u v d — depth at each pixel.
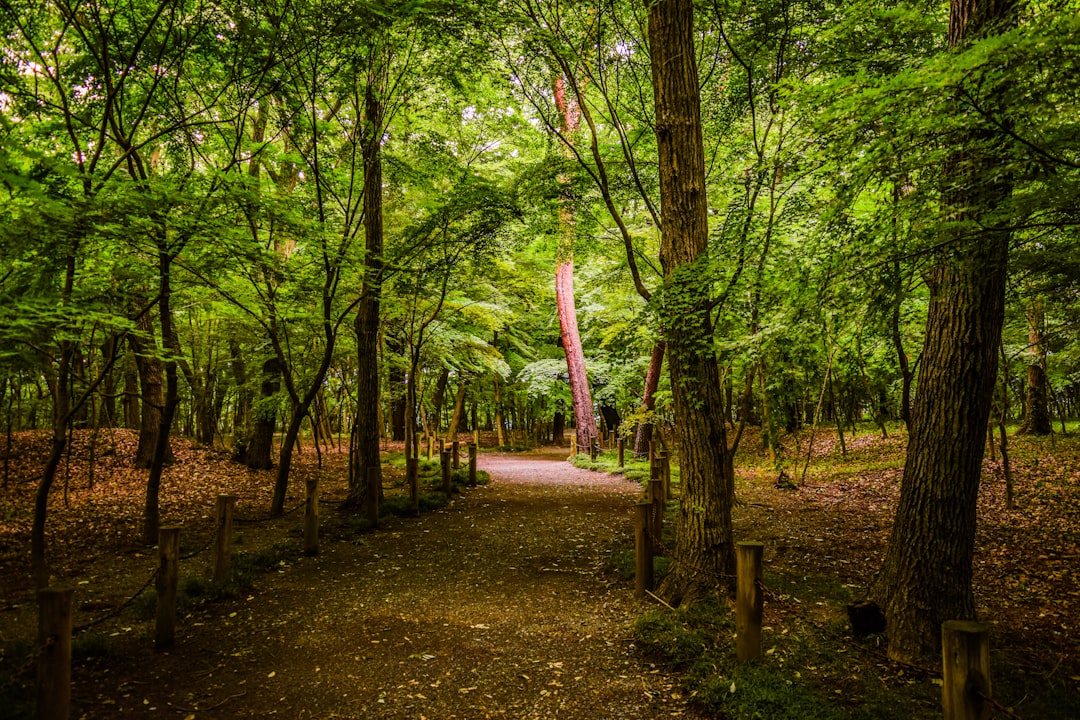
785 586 5.57
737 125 7.88
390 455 19.28
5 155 4.05
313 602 5.40
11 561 6.36
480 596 5.60
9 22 6.02
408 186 10.96
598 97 9.54
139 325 7.36
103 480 11.24
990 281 3.85
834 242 3.91
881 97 2.76
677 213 5.36
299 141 9.27
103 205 4.75
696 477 5.18
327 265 7.84
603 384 22.89
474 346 17.67
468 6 6.34
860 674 3.80
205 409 16.73
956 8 3.93
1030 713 3.40
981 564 6.43
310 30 7.36
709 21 6.62
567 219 9.08
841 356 8.80
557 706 3.58
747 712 3.32
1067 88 2.51
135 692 3.64
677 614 4.70
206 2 7.04
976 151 2.94
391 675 3.99
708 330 5.27
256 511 9.49
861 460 14.48
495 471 16.03
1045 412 14.56
